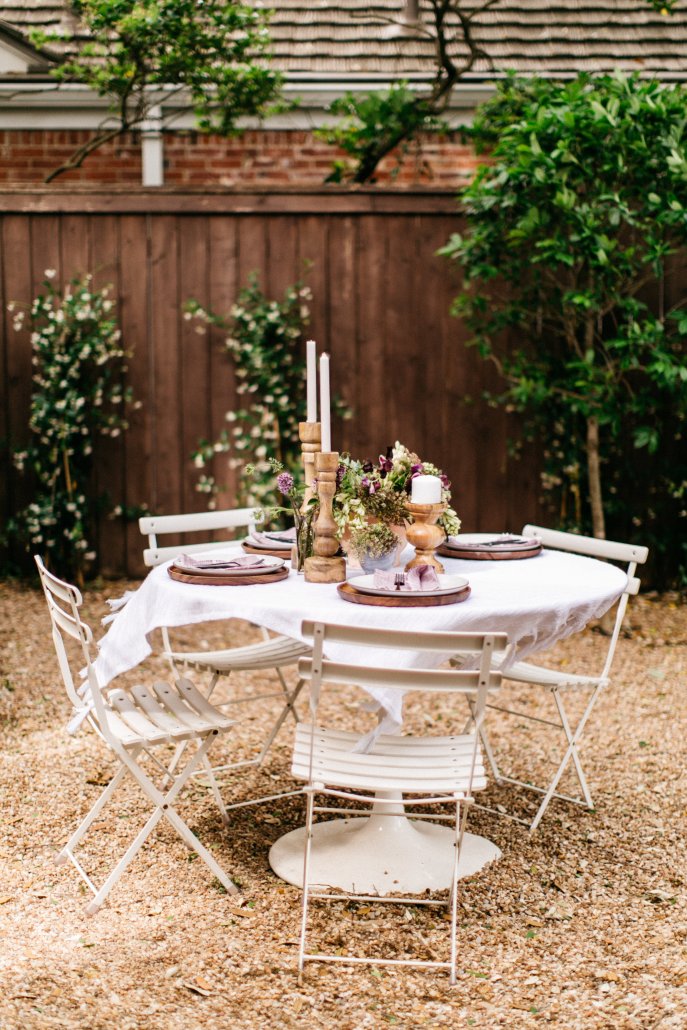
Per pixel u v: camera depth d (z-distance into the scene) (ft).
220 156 28.66
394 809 12.30
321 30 28.55
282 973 9.74
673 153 18.93
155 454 24.47
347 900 11.15
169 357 24.25
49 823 12.85
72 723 11.46
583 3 29.45
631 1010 9.22
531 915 10.91
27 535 24.47
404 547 11.96
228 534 24.56
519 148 19.11
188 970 9.71
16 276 24.11
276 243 23.95
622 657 20.06
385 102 24.58
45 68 27.12
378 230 23.91
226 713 16.97
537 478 24.40
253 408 24.17
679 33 29.17
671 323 23.18
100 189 23.73
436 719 16.70
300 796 13.87
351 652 10.45
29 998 9.12
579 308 20.92
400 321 24.11
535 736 16.08
